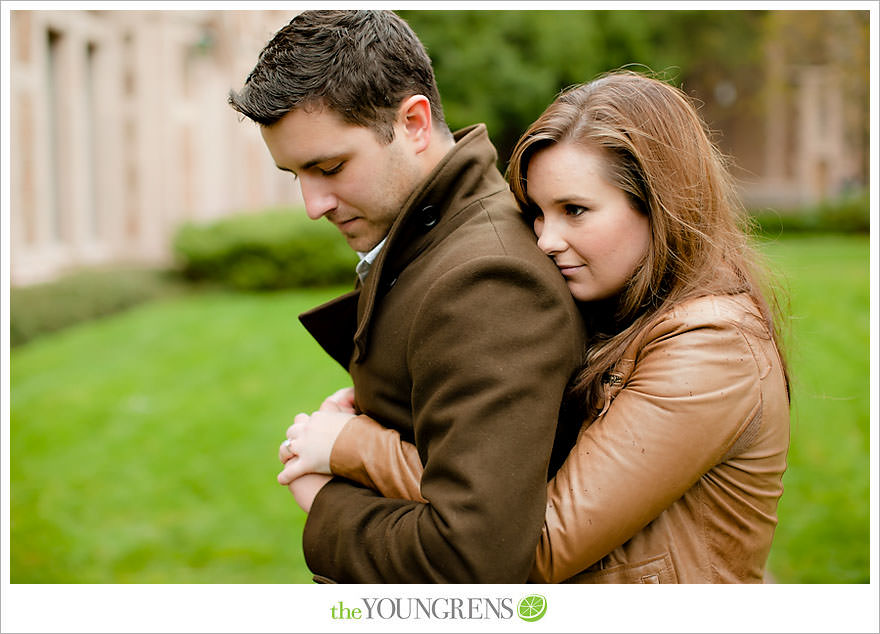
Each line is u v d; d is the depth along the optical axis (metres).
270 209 11.39
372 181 1.16
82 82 10.95
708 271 1.14
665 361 1.08
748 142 24.81
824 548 2.94
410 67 1.17
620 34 14.17
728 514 1.13
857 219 14.84
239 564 3.08
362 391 1.26
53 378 5.96
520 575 1.02
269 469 4.08
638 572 1.12
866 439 3.93
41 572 3.01
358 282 1.38
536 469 1.03
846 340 5.87
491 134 13.12
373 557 1.09
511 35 12.80
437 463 1.04
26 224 9.56
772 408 1.12
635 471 1.06
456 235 1.16
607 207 1.11
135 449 4.40
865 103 18.16
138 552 3.19
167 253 11.84
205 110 13.55
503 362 1.04
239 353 6.55
